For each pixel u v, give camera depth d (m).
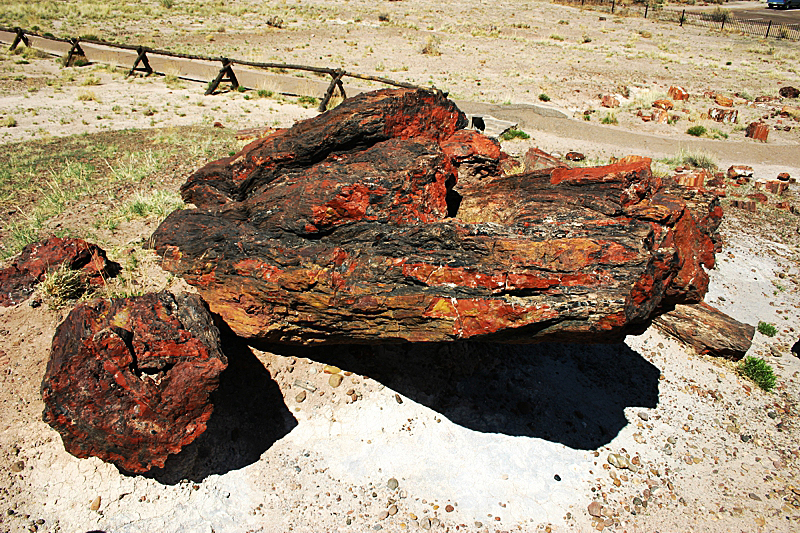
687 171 16.30
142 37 30.55
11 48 26.58
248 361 6.52
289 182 6.50
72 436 4.88
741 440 7.71
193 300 5.53
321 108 19.81
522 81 27.56
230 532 5.48
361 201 5.64
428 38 34.66
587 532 6.13
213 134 15.49
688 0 68.56
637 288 5.09
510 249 5.30
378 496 6.02
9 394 5.48
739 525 6.45
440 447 6.59
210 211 6.68
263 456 6.07
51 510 5.12
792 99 27.45
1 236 8.45
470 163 8.23
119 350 4.80
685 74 31.39
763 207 15.31
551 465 6.76
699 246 7.42
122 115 17.98
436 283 5.33
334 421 6.48
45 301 6.19
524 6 51.66
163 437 4.98
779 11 61.50
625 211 6.26
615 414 7.73
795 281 11.80
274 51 30.06
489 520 6.02
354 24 38.62
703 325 9.02
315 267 5.43
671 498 6.68
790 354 9.66
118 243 7.70
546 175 7.12
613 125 22.41
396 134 7.06
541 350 8.27
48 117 17.28
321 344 6.27
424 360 7.16
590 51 35.88
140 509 5.34
